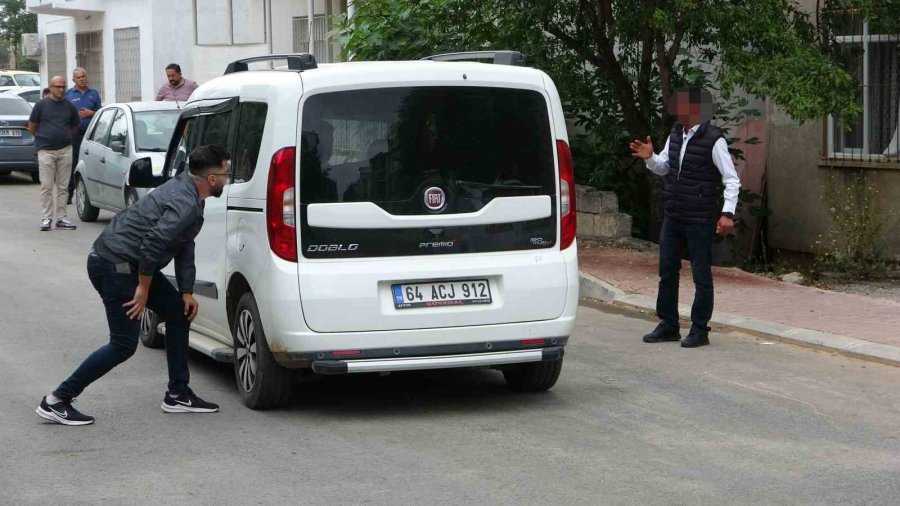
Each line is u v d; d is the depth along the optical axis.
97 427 6.89
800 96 11.34
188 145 8.37
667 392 7.69
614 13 13.30
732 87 11.84
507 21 13.34
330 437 6.64
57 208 16.81
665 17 11.57
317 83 6.75
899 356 8.41
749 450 6.34
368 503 5.45
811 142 14.14
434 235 6.89
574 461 6.12
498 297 6.99
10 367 8.53
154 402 7.50
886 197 13.32
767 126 14.67
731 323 9.67
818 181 14.10
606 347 9.11
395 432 6.74
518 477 5.84
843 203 13.62
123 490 5.68
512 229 7.06
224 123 7.68
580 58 14.23
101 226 17.36
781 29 11.91
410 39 14.29
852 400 7.46
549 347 7.14
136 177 8.20
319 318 6.68
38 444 6.53
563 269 7.14
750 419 7.00
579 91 14.28
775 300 10.57
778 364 8.48
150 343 9.23
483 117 7.01
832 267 13.43
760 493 5.59
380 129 6.82
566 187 7.22
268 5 25.66
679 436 6.62
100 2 31.12
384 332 6.77
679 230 9.03
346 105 6.78
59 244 15.29
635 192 15.10
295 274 6.68
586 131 14.98
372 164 6.80
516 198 7.07
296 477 5.86
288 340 6.71
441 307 6.87
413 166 6.87
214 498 5.54
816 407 7.29
